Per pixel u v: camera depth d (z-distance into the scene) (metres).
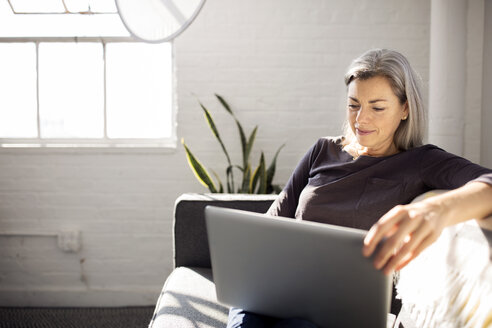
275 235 0.92
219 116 3.01
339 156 1.44
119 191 3.03
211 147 3.02
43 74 3.10
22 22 3.05
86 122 3.14
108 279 3.06
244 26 2.98
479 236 0.86
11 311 2.91
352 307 0.87
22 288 3.04
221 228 0.99
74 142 3.13
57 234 3.00
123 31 3.07
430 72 2.83
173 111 3.14
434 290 0.91
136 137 3.15
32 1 2.96
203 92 3.00
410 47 3.01
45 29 3.06
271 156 3.03
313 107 3.02
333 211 1.32
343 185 1.34
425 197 1.14
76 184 3.02
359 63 1.31
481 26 2.91
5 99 3.11
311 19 2.99
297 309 0.95
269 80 3.00
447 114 2.77
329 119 3.02
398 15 3.00
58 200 3.02
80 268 3.05
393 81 1.27
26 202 3.01
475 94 2.95
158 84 3.13
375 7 2.99
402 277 1.14
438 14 2.76
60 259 3.04
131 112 3.15
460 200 0.82
